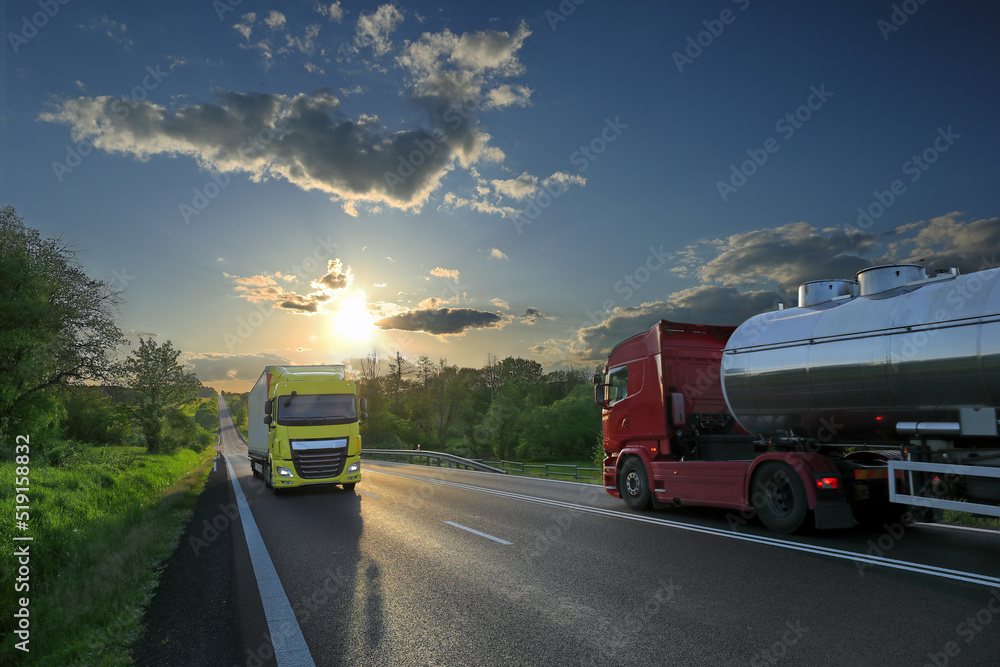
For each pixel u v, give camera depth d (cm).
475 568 650
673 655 384
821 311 829
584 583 572
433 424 8488
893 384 701
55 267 2262
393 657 400
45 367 2231
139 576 675
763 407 894
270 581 630
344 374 1681
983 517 845
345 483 1579
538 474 2681
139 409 4531
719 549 704
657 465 1030
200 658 413
